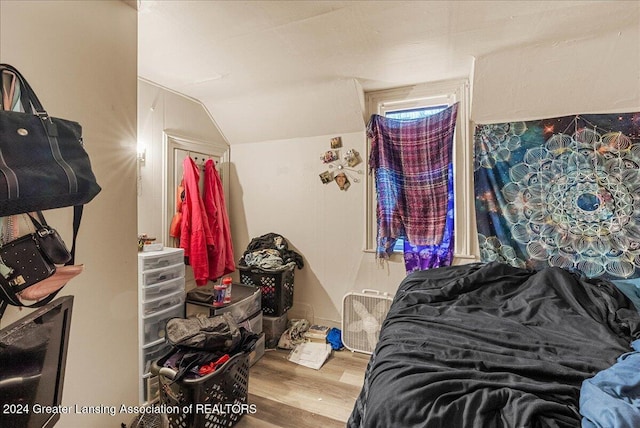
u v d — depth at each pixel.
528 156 2.13
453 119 2.30
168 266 1.91
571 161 2.03
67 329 0.86
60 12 0.95
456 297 1.73
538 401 0.81
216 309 2.02
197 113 2.73
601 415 0.73
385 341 1.28
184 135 2.57
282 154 2.95
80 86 1.02
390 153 2.47
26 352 0.70
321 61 1.98
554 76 1.90
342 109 2.54
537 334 1.28
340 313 2.76
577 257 2.01
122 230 1.18
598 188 1.96
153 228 2.30
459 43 1.76
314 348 2.44
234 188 3.17
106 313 1.11
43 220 0.87
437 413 0.81
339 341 2.53
